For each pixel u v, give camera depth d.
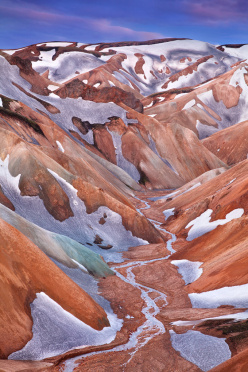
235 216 46.12
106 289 30.92
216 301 27.23
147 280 35.09
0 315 17.38
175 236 54.47
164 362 18.03
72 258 33.16
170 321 24.36
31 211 43.09
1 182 43.53
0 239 20.45
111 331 22.38
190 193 70.06
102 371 16.97
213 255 37.47
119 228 50.38
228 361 14.15
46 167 49.38
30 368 15.57
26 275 20.42
